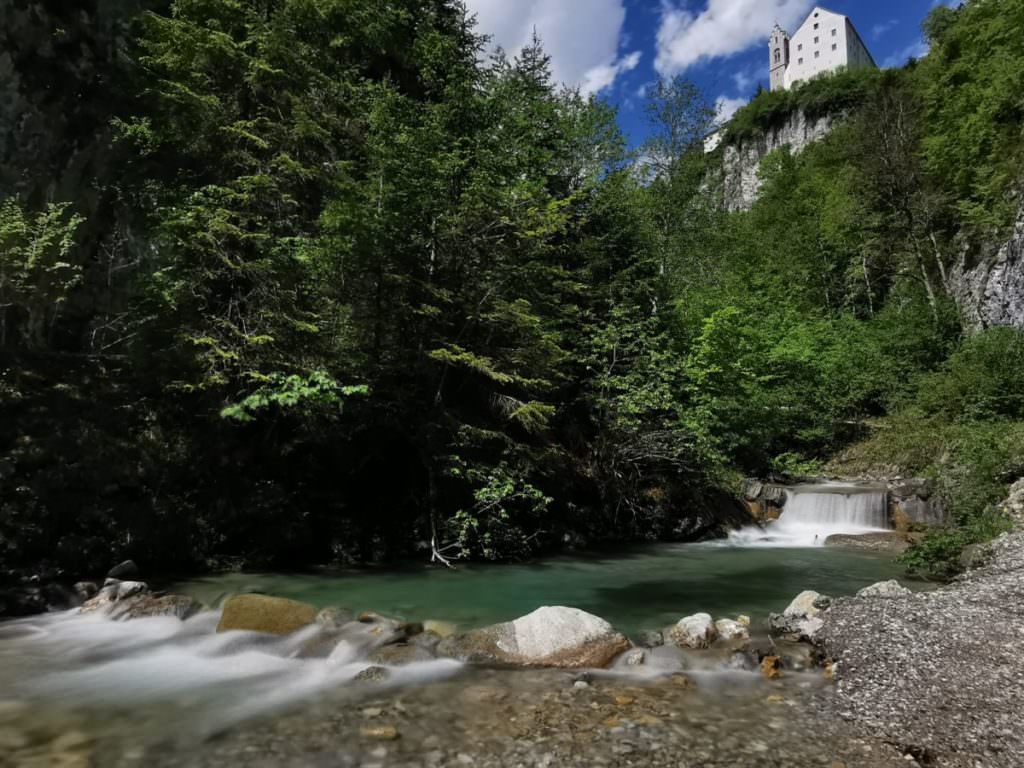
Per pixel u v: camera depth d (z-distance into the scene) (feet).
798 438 74.02
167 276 32.04
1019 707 14.42
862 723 14.25
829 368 77.92
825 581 32.76
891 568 36.29
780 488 54.24
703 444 50.29
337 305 35.78
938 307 82.43
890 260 104.22
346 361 34.32
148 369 32.73
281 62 35.86
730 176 224.94
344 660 19.08
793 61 313.94
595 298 54.65
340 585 29.30
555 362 42.32
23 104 37.06
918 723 14.03
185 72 34.06
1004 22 80.48
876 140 97.71
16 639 20.89
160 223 32.76
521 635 19.86
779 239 128.26
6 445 28.35
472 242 37.83
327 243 34.37
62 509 27.45
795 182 156.35
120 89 41.60
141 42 34.73
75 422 30.89
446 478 38.55
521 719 14.67
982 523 33.68
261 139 34.14
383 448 39.60
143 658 19.45
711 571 35.50
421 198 35.37
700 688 16.74
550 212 42.80
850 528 50.06
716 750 13.02
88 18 40.75
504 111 47.96
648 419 50.11
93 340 39.99
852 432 73.92
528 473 39.24
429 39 45.01
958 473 45.60
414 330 37.27
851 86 212.43
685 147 80.02
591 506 46.19
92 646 20.35
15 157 36.58
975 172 81.35
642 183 76.95
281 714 15.14
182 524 30.50
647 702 15.70
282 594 27.07
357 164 39.47
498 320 37.40
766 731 13.93
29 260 32.68
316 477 36.94
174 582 27.84
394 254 35.58
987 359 61.21
